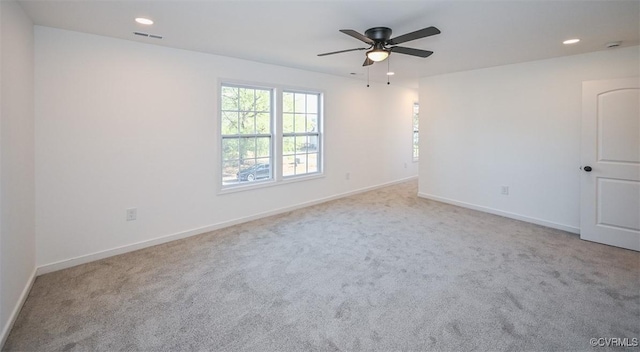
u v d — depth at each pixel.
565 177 4.04
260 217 4.62
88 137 3.07
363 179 6.34
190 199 3.85
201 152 3.91
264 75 4.45
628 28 2.89
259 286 2.62
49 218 2.88
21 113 2.37
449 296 2.45
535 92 4.25
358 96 6.02
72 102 2.96
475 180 5.06
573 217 3.99
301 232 3.98
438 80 5.48
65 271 2.91
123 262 3.11
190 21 2.71
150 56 3.42
